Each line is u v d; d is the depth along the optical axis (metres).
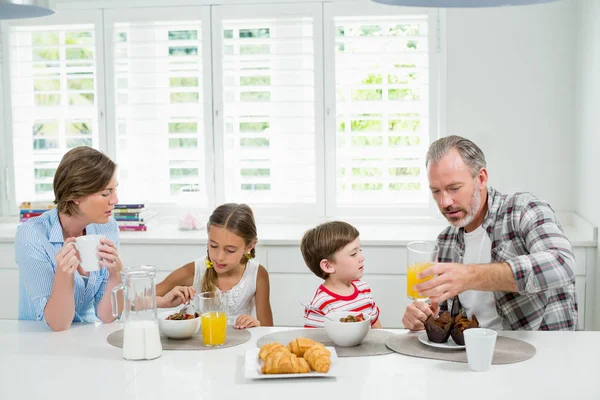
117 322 1.92
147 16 3.39
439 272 1.60
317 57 3.33
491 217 1.91
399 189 3.39
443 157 1.80
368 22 3.31
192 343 1.69
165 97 3.47
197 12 3.37
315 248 2.06
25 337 1.77
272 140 3.42
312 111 3.38
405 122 3.34
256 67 3.39
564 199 3.25
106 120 3.48
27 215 3.35
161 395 1.35
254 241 2.19
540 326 1.86
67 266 1.78
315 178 3.39
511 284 1.61
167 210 3.48
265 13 3.33
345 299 2.07
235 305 2.23
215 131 3.42
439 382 1.40
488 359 1.46
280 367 1.42
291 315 3.01
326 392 1.35
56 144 3.56
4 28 3.48
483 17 3.21
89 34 3.50
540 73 3.21
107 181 1.89
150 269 1.64
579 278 2.88
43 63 3.47
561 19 3.17
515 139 3.25
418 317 1.75
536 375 1.43
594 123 2.89
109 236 2.12
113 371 1.49
